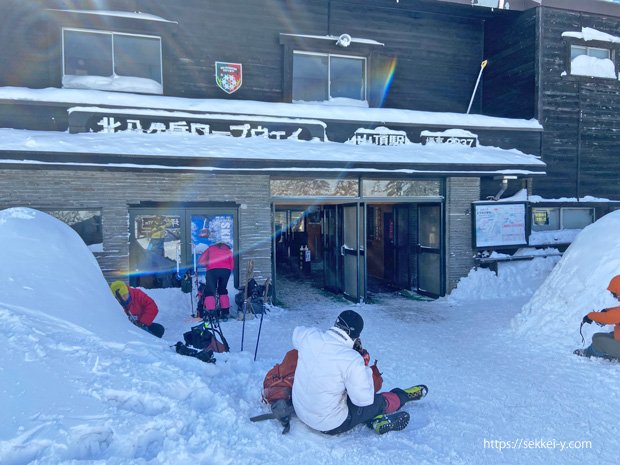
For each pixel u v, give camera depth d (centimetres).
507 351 572
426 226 1019
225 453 288
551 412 390
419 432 351
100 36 881
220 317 754
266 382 364
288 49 993
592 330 554
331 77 1047
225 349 525
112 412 296
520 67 1066
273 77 997
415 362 535
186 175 791
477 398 423
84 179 734
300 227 1516
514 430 357
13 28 834
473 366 518
